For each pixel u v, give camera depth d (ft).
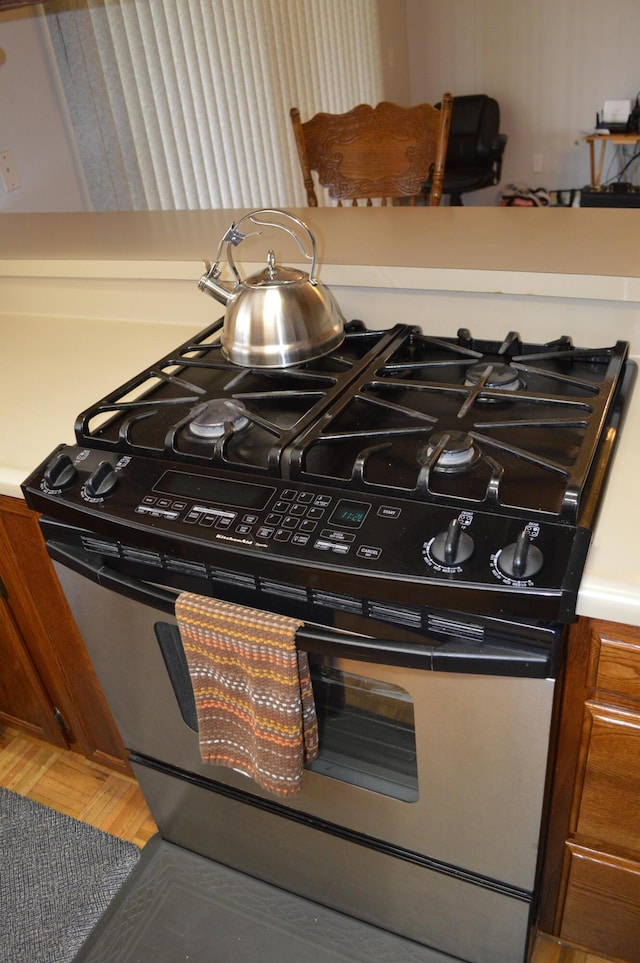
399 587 2.59
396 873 3.83
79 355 4.66
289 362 3.68
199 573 3.11
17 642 4.58
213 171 10.05
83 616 3.74
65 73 8.25
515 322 4.02
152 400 3.81
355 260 4.24
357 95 14.15
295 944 4.32
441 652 2.72
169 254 4.80
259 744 3.27
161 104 8.98
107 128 8.52
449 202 16.14
